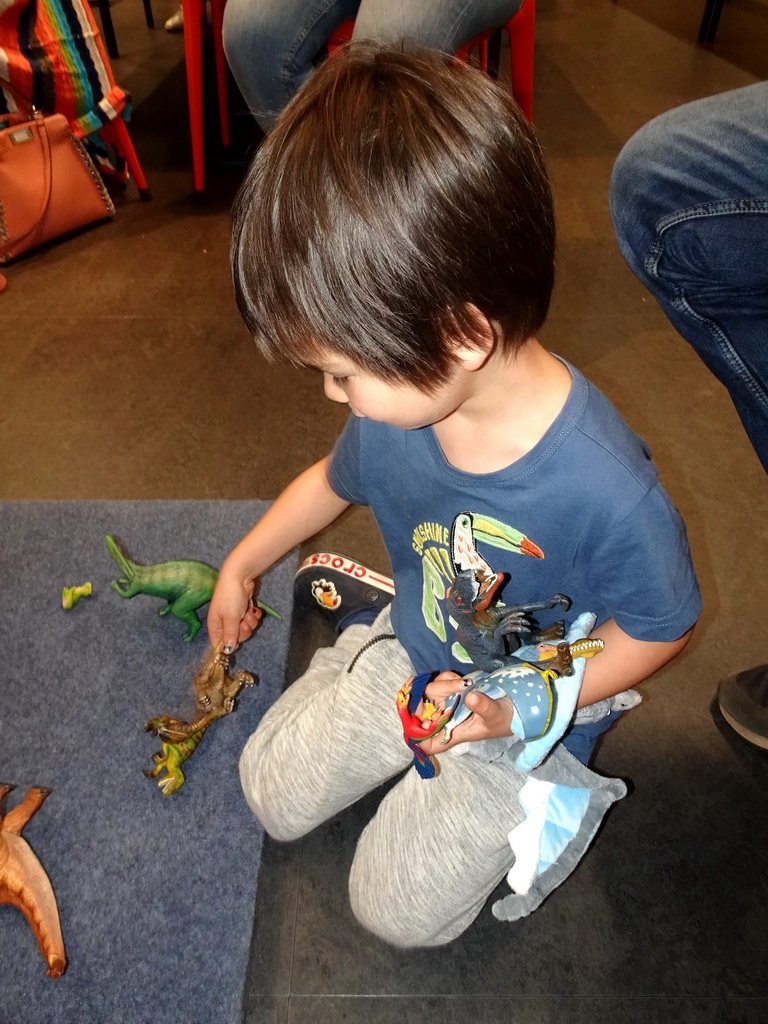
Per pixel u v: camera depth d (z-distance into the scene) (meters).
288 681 1.14
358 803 1.03
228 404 1.52
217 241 1.93
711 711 1.11
